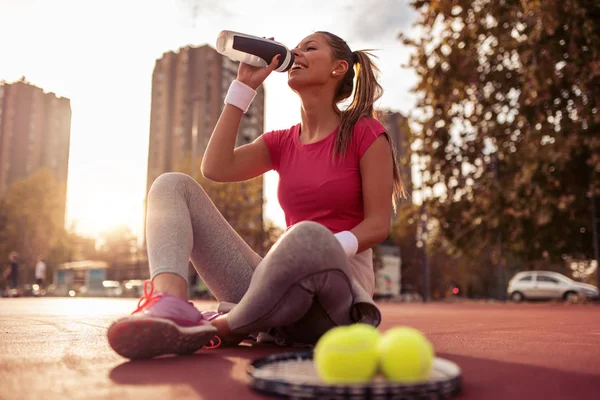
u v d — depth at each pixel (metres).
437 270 45.66
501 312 9.30
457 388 1.18
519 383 1.38
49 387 1.30
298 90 2.44
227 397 1.18
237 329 1.95
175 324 1.70
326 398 1.05
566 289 23.78
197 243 2.25
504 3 14.21
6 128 72.06
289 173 2.37
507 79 15.22
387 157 2.27
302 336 2.03
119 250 63.28
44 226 49.56
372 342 1.19
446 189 16.19
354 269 2.15
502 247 17.02
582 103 13.46
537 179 14.05
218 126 2.47
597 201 15.65
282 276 1.76
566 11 12.07
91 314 6.32
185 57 62.19
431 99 15.73
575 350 2.24
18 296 22.70
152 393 1.23
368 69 2.49
